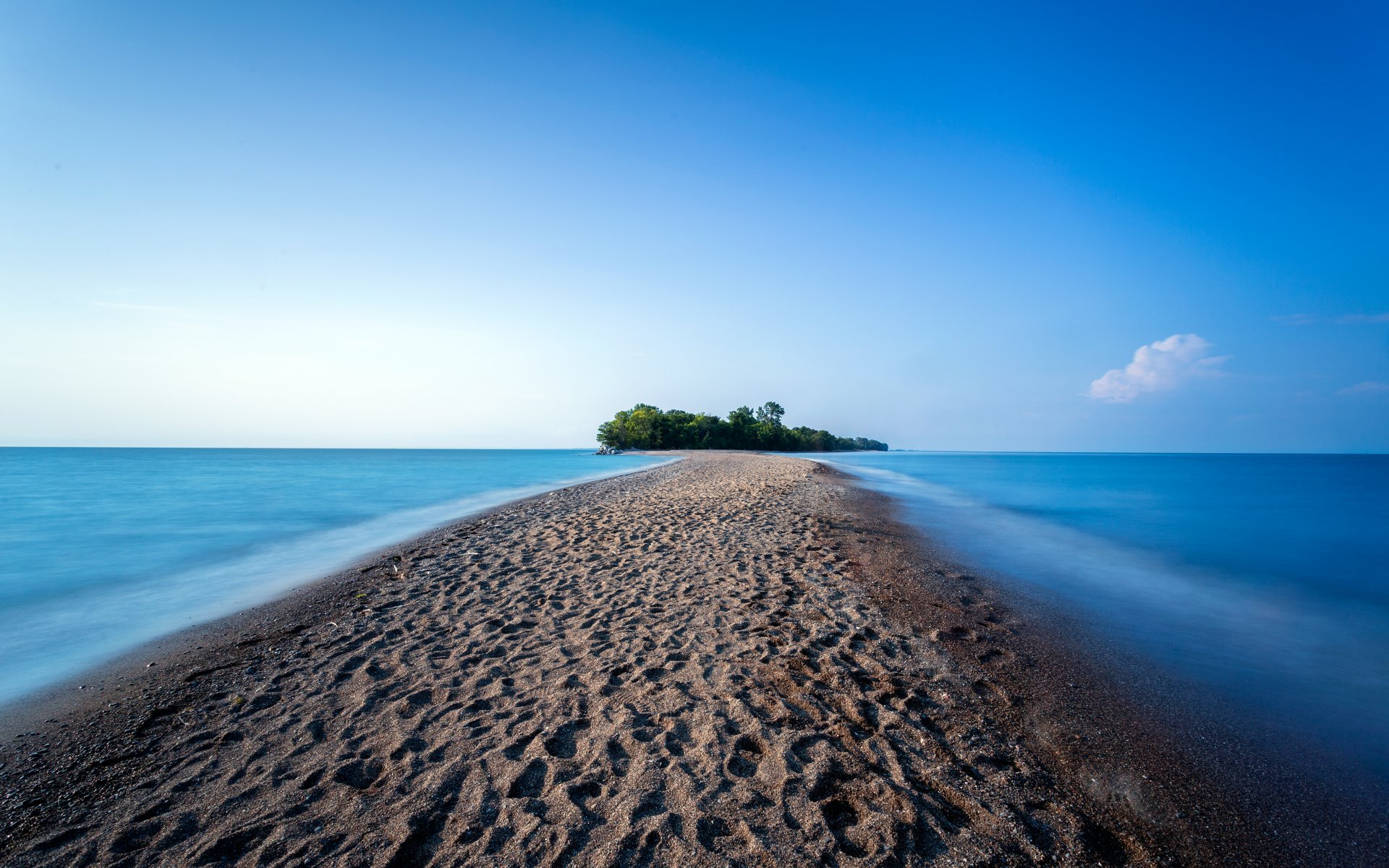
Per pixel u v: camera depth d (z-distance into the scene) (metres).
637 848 3.08
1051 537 14.39
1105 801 3.86
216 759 4.05
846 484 26.36
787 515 14.55
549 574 8.84
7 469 50.22
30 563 11.16
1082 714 5.05
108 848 3.16
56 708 4.94
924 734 4.41
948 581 9.11
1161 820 3.72
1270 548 14.18
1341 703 5.48
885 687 5.17
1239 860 3.41
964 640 6.54
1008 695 5.29
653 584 8.20
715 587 8.09
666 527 12.69
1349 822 3.78
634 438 102.62
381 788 3.63
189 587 9.11
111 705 4.97
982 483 35.25
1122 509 22.02
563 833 3.18
